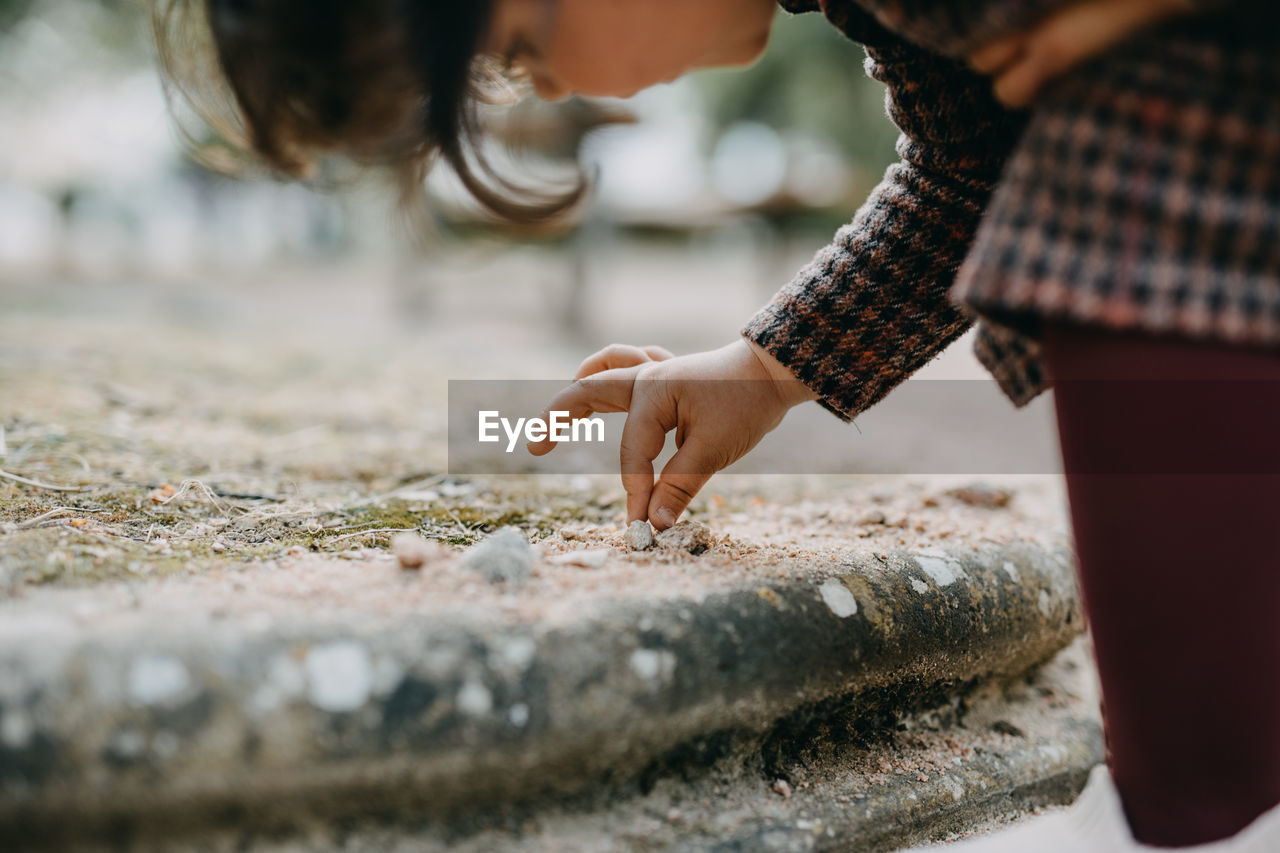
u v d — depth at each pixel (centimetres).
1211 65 53
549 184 93
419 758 60
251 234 1747
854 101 1168
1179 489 55
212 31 67
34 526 91
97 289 657
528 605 70
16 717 53
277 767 57
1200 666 56
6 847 53
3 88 823
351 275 1360
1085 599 62
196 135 88
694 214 1210
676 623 71
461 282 1280
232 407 189
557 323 805
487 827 64
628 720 66
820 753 81
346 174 84
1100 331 56
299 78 65
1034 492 156
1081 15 54
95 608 65
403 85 66
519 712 62
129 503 105
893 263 84
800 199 1048
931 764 85
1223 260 53
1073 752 95
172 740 55
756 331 88
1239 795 58
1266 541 55
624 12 69
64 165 1027
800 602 79
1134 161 54
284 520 105
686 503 95
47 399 171
